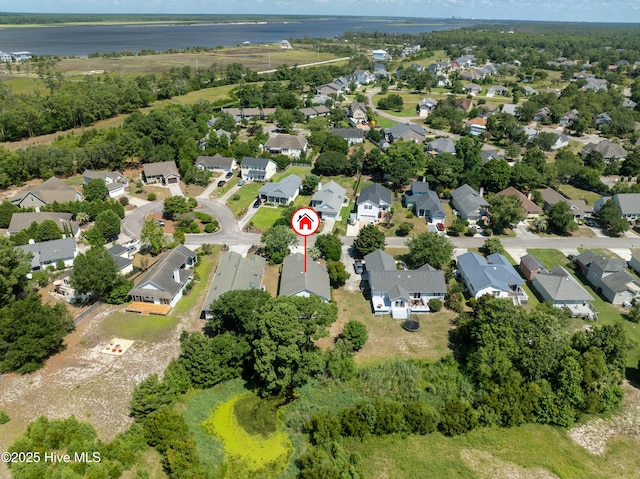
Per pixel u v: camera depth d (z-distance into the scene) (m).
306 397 48.75
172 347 54.91
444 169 100.69
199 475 37.50
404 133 138.00
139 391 43.38
